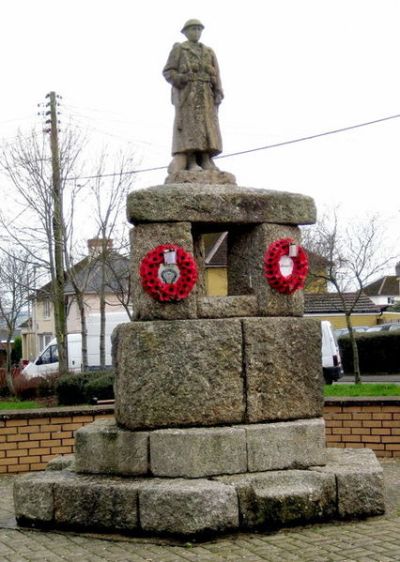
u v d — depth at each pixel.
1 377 21.17
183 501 6.43
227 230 8.11
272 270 7.69
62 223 22.53
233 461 7.03
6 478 9.63
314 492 6.74
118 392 7.54
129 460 7.19
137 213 7.47
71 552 6.20
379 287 62.41
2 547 6.41
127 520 6.65
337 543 6.13
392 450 10.07
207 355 7.32
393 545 6.01
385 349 31.02
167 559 5.90
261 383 7.42
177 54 8.35
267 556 5.86
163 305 7.46
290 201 7.90
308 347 7.70
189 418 7.24
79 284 27.47
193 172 8.08
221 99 8.50
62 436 10.02
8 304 50.47
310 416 7.62
